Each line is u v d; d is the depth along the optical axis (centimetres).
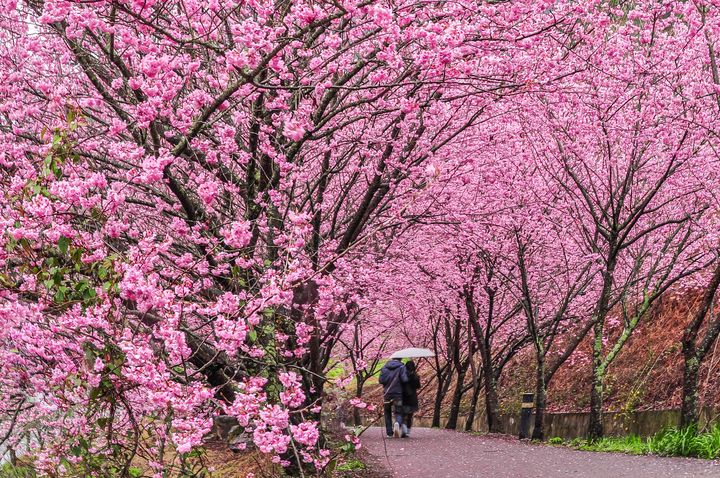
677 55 1300
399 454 1478
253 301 628
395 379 1877
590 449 1424
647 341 1898
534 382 2384
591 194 1747
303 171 1160
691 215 1450
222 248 807
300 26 751
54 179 605
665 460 1141
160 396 574
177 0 869
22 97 999
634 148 1465
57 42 990
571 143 1473
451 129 1307
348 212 1460
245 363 884
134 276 576
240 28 622
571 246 1898
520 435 1811
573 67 1219
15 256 630
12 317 604
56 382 688
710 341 1283
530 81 906
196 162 908
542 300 2142
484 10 810
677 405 1553
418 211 1530
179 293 625
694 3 1257
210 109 706
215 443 1359
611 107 1421
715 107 1389
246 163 938
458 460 1354
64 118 686
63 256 631
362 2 680
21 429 978
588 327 1795
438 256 1869
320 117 919
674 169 1432
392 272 1788
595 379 1550
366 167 1197
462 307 2216
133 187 893
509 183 1633
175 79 750
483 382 2720
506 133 1416
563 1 1080
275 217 996
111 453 731
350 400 826
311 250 1102
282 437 594
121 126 689
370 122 1209
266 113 898
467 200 1667
